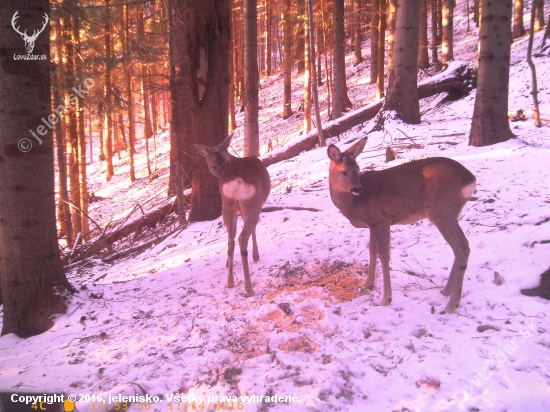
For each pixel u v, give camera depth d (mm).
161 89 9656
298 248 6879
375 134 13828
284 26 27250
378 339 4266
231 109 27656
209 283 6246
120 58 8891
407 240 6551
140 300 5953
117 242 12062
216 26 9266
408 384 3547
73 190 15711
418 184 4734
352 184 4871
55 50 10406
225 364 4070
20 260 5598
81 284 6777
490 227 6363
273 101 33562
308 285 5652
